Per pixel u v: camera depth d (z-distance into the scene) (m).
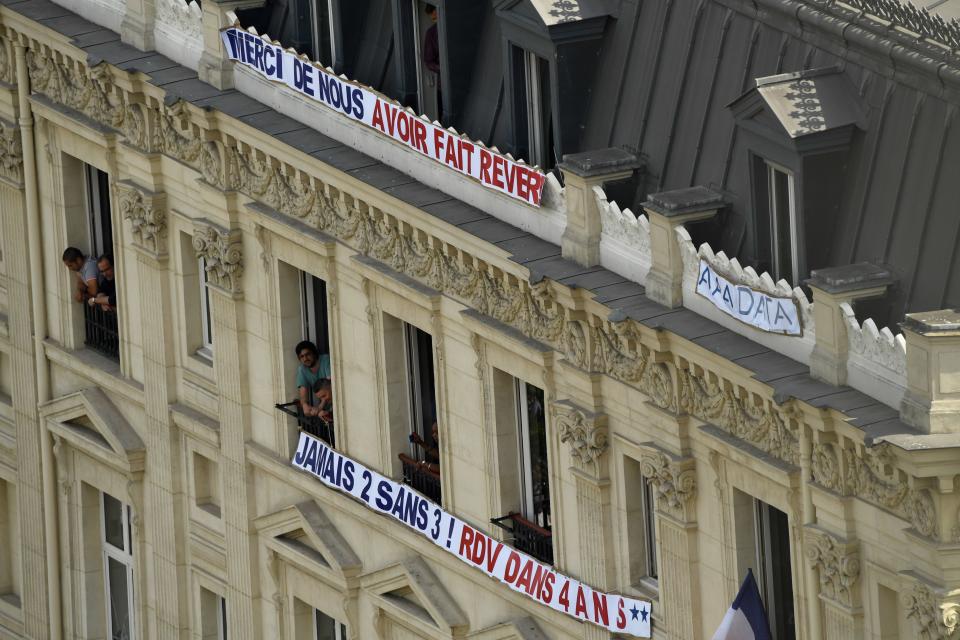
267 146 174.12
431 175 164.50
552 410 159.88
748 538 149.88
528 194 157.12
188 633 196.50
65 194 198.12
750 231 147.88
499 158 158.75
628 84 155.88
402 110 165.12
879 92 142.38
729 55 150.00
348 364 175.75
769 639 145.88
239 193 179.38
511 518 166.12
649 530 157.88
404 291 167.50
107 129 189.75
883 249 141.25
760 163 146.75
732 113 147.00
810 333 141.50
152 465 195.00
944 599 135.75
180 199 186.12
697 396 149.00
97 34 188.50
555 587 161.88
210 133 178.62
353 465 175.88
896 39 141.12
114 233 193.38
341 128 170.62
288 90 174.00
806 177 143.62
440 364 167.62
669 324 147.38
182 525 194.12
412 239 166.38
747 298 144.12
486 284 161.50
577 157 154.00
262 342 181.75
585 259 154.00
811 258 144.75
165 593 196.75
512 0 158.88
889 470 137.12
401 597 175.12
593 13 156.50
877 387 137.62
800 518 144.12
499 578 165.62
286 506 182.12
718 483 149.38
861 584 141.75
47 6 193.25
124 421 197.25
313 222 173.88
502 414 164.62
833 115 143.12
